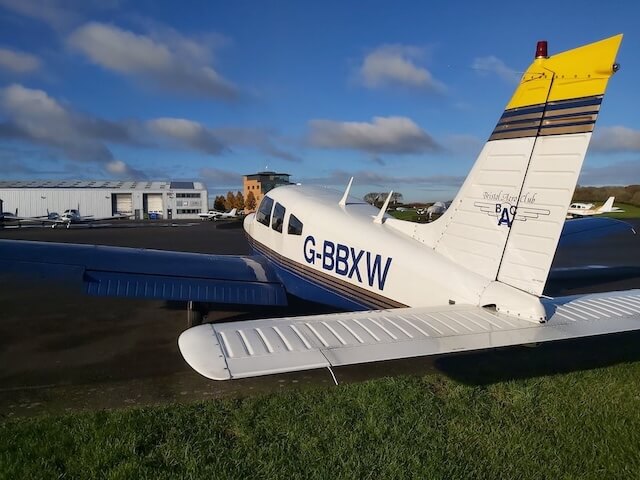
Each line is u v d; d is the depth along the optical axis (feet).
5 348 20.07
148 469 10.42
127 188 232.73
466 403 14.21
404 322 11.31
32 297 31.04
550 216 12.75
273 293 21.85
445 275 15.31
